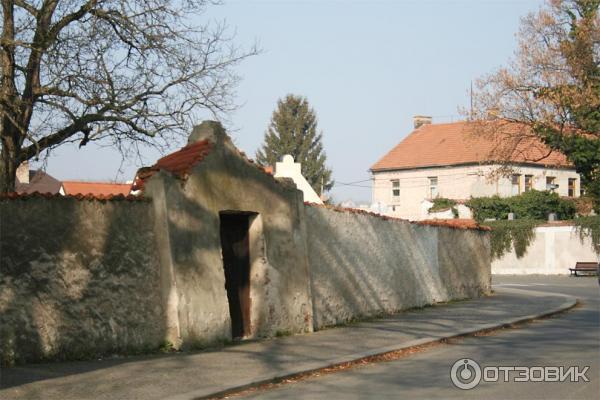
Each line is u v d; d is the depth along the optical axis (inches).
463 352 537.0
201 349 519.5
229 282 577.3
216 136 559.5
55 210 455.8
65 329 455.2
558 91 1855.3
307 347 542.3
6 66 746.8
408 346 555.8
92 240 474.0
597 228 1915.6
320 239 679.7
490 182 2086.6
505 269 2074.3
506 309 871.7
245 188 580.4
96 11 804.6
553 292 1256.2
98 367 440.1
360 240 753.6
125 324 486.6
